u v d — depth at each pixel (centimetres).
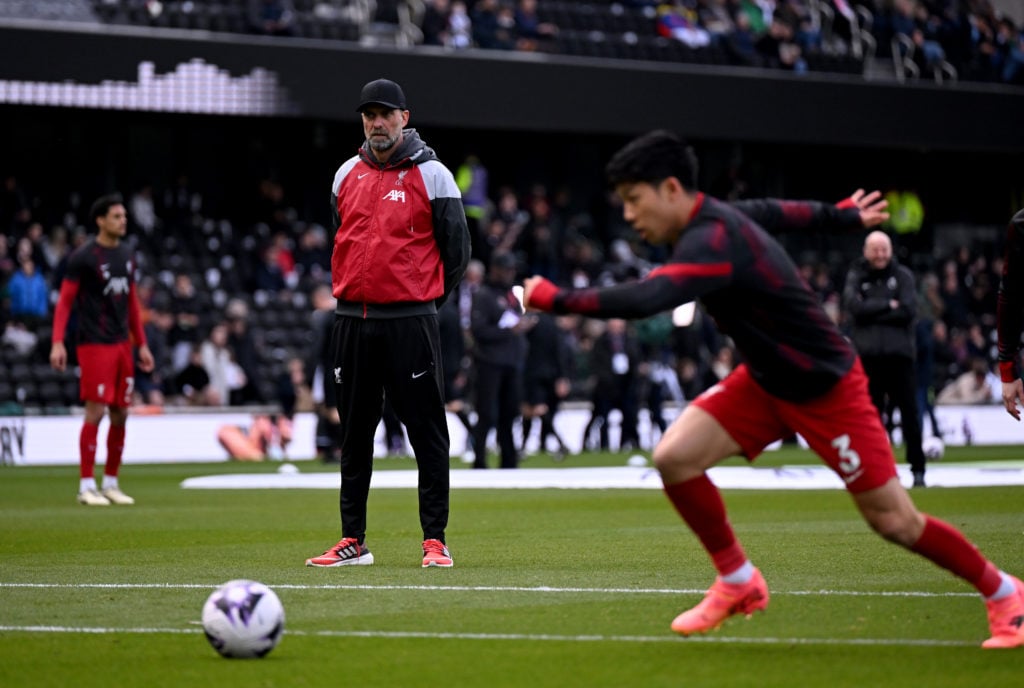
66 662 1684
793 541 3042
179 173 9769
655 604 2123
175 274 8656
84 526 3600
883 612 2012
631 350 7894
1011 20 11606
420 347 2611
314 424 7862
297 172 10038
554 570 2562
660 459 1764
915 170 11625
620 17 10250
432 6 9206
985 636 1812
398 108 2577
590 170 10956
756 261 1667
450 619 1991
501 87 9119
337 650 1755
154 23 8694
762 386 1730
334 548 2684
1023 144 10425
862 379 1716
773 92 9775
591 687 1519
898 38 10638
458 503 4366
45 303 7919
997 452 7612
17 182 9306
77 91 8219
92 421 4391
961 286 10669
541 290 1655
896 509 1708
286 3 8931
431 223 2619
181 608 2122
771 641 1788
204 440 7606
